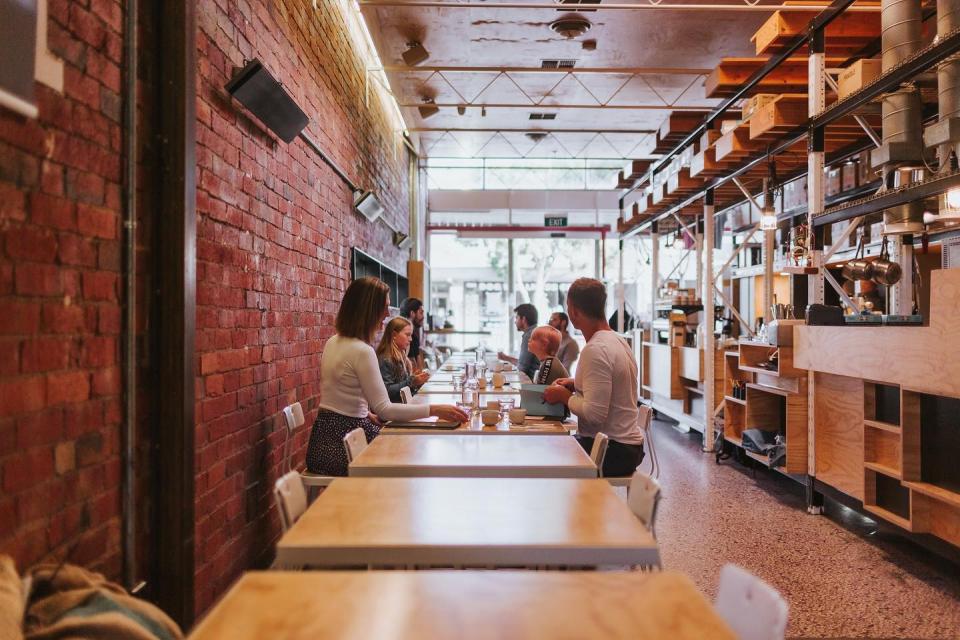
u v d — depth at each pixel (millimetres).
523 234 15141
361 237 6809
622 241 11891
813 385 4738
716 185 7168
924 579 3516
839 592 3334
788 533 4332
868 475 4125
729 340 7328
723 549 4008
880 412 4121
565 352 6977
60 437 1826
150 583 2357
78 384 1915
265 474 3605
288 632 1132
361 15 6418
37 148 1736
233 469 3100
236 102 3111
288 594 1295
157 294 2371
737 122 6305
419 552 1585
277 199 3797
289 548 1580
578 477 2443
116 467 2127
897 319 3943
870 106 4770
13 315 1635
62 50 1847
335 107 5434
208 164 2787
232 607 1234
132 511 2189
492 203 14742
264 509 3584
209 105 2795
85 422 1950
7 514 1604
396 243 9828
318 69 4801
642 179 9680
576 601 1267
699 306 8438
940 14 3801
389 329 5172
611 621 1181
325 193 5070
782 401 5965
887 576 3559
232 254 3072
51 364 1786
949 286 3195
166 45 2398
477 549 1588
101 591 1682
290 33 4031
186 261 2402
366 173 7051
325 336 5094
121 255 2158
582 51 8703
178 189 2385
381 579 1374
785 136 5613
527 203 14719
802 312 8023
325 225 5074
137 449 2279
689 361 8031
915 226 4375
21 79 1591
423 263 11602
